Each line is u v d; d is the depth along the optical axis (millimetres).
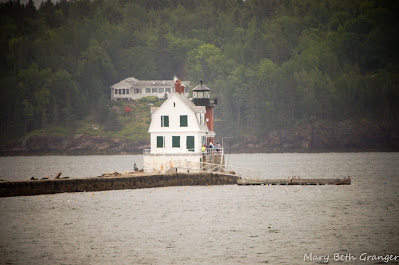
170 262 186000
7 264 184750
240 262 185875
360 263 186000
